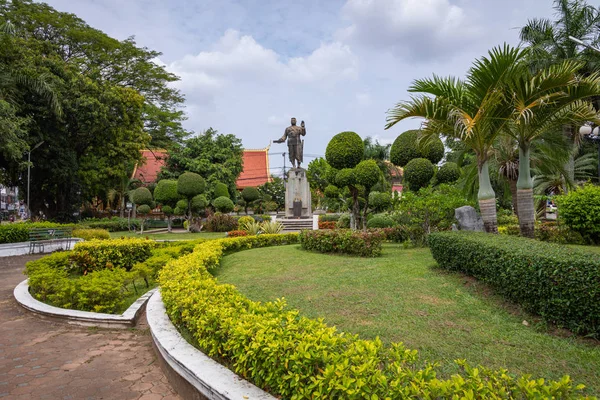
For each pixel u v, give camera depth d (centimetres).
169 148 3172
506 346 330
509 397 177
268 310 328
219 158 3006
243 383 254
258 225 1538
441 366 292
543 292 376
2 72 1480
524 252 416
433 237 646
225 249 1057
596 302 330
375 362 212
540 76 623
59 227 1515
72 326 486
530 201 736
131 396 305
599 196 950
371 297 484
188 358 303
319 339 243
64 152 1961
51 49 1948
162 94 3011
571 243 1008
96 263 831
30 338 444
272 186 3703
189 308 364
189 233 2138
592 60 1570
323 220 2212
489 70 628
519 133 727
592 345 329
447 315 413
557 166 1030
